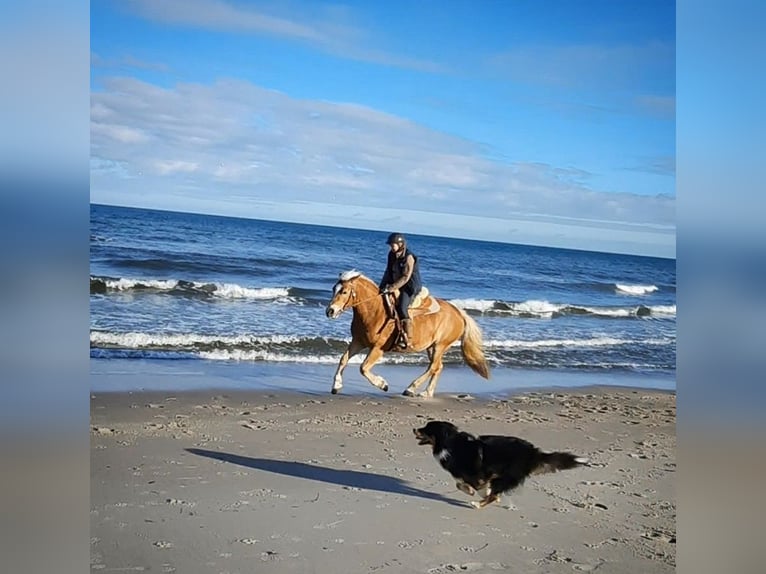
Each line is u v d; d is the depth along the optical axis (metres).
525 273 32.62
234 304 16.36
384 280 10.00
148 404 8.34
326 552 4.70
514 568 4.64
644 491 6.29
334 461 6.71
